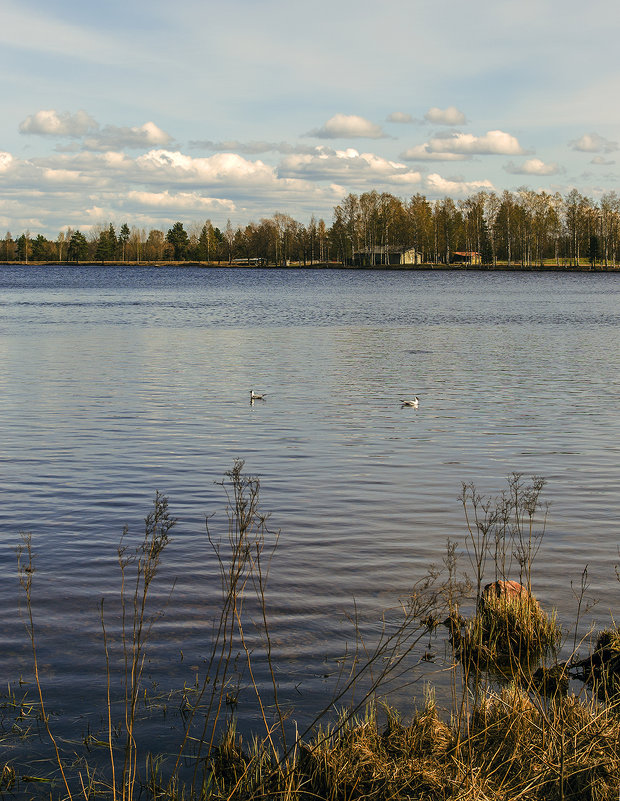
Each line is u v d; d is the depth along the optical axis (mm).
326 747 5859
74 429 19656
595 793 5344
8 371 30578
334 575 9938
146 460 16391
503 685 7270
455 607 8469
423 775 5621
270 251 196000
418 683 7316
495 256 169375
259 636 8227
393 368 32594
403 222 174500
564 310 70375
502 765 5805
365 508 12984
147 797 5695
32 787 5812
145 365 32844
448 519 12375
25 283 120812
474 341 44406
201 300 82750
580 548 11016
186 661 7668
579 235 165625
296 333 48438
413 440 18641
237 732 6531
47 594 9273
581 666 7641
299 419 21297
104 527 11914
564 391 26641
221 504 13188
